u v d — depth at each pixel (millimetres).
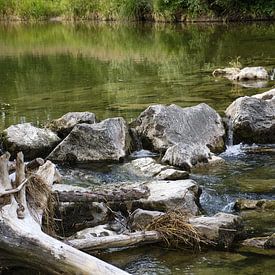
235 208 5977
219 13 31016
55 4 39688
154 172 7191
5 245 4328
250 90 12477
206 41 22672
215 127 8664
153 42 23516
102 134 8086
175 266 4734
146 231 5168
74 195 5426
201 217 5348
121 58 19344
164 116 8500
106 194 5582
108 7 35188
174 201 5707
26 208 4680
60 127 8938
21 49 23406
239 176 7102
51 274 4273
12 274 4508
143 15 33625
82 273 4156
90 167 7734
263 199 6176
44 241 4316
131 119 10039
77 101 12102
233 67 15594
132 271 4680
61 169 7695
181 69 16188
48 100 12375
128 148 8273
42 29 32875
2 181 4906
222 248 5031
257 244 5047
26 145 8188
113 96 12477
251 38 22641
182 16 31891
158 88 13234
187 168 7406
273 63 16312
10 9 41000
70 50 22375
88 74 16078
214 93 12266
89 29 31188
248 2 30625
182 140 8344
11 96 13078
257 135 8570
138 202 5777
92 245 4906
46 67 17969
